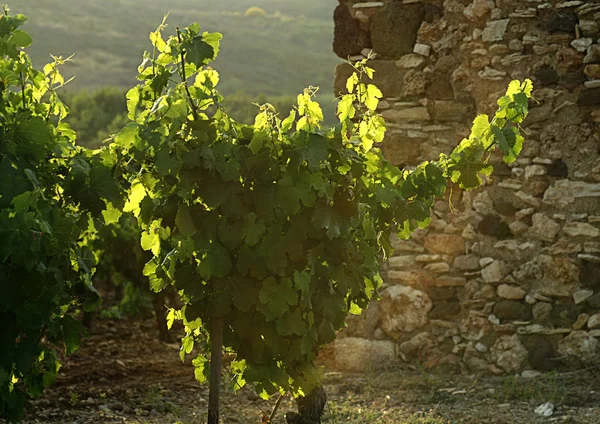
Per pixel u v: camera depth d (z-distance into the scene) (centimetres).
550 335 664
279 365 390
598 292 651
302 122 384
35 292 352
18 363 363
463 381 658
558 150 667
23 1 6575
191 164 353
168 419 568
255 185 363
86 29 6103
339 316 399
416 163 711
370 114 406
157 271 397
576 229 659
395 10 713
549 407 559
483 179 689
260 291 364
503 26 679
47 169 384
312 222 364
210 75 377
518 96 415
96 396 637
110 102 2798
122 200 377
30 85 418
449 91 700
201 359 430
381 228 412
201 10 8212
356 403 604
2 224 327
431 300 698
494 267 682
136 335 972
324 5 9025
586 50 654
